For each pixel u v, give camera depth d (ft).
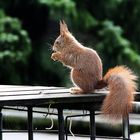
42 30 81.00
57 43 28.76
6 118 36.55
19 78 74.38
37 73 76.48
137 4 81.35
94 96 25.64
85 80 27.14
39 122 35.04
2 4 79.97
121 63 74.74
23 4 80.74
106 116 25.25
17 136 38.24
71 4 73.77
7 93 26.68
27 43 72.64
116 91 25.43
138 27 81.92
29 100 24.44
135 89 26.09
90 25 76.79
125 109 25.23
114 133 37.40
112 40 75.51
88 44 76.07
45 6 78.54
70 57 28.02
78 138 35.47
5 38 71.31
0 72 72.95
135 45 80.07
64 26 29.50
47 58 77.25
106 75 26.61
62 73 75.87
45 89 28.53
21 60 72.69
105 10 80.64
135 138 35.37
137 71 74.38
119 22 81.97
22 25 81.51
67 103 25.80
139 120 36.99
